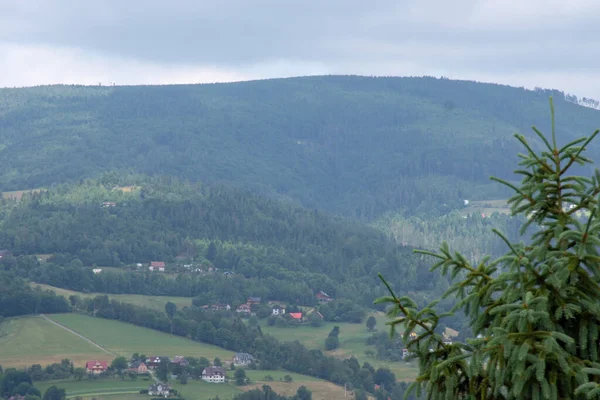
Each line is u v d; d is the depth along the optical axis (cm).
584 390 687
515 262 761
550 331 722
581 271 751
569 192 799
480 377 766
